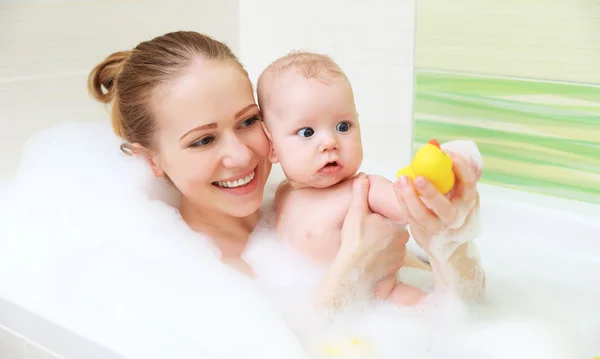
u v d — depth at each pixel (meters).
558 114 1.56
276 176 1.54
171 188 1.39
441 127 1.75
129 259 1.24
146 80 1.21
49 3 1.66
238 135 1.21
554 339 1.12
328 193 1.21
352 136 1.18
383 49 1.80
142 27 1.86
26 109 1.67
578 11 1.47
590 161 1.54
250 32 2.09
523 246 1.51
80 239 1.32
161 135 1.22
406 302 1.18
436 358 1.09
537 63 1.56
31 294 1.19
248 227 1.34
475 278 1.14
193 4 1.97
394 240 1.19
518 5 1.55
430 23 1.69
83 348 1.08
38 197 1.47
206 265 1.23
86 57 1.76
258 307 1.14
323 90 1.16
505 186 1.68
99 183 1.44
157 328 1.08
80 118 1.78
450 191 0.99
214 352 1.04
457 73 1.68
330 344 1.11
